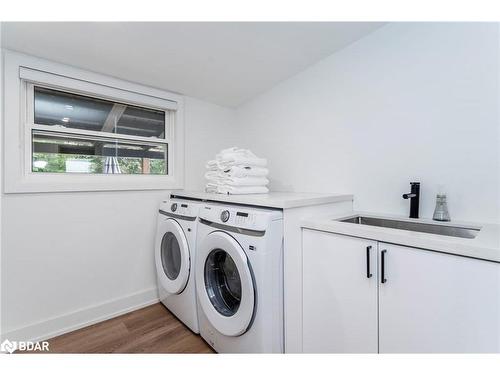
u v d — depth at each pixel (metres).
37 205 1.68
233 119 2.83
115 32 1.49
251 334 1.28
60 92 1.82
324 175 1.99
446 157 1.39
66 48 1.59
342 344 1.23
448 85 1.37
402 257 1.02
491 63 1.24
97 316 1.91
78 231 1.85
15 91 1.58
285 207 1.31
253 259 1.25
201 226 1.62
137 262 2.14
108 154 2.05
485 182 1.27
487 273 0.83
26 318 1.64
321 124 2.00
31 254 1.66
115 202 2.02
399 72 1.56
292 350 1.34
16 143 1.59
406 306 1.01
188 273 1.70
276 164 2.37
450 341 0.91
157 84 2.16
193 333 1.74
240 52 1.81
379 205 1.68
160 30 1.51
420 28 1.47
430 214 1.45
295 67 2.06
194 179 2.50
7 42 1.50
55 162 1.80
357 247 1.17
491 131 1.25
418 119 1.49
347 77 1.82
